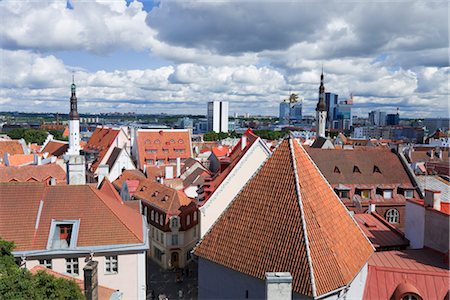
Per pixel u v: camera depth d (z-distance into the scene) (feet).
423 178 213.25
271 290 68.08
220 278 88.69
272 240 82.64
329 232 83.82
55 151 427.33
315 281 74.54
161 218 194.39
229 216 92.68
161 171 281.95
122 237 117.50
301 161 92.48
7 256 87.71
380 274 96.78
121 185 255.50
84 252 112.68
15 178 235.40
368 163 216.33
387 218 203.51
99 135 412.57
